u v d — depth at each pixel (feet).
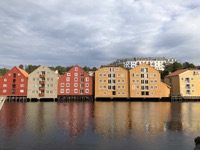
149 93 333.83
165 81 401.70
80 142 78.69
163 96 333.42
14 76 334.85
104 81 338.34
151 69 338.75
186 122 120.57
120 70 340.59
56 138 84.33
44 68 338.75
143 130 98.94
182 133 93.04
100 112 170.09
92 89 342.44
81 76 343.05
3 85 332.60
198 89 349.41
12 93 331.16
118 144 76.23
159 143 77.56
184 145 75.36
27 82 334.03
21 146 73.82
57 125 111.04
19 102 304.09
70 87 339.98
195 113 163.63
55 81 338.34
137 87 334.65
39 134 90.89
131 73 336.90
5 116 144.87
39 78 337.11
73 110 186.39
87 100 338.54
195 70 354.74
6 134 90.53
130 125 111.14
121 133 92.68
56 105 245.24
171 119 131.64
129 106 229.86
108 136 87.40
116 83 337.93
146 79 336.29
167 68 540.11
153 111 177.78
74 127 105.81
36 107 217.77
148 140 81.46
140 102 300.81
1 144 76.02
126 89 337.31
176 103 284.41
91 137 85.87
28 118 135.54
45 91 335.06
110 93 336.29
